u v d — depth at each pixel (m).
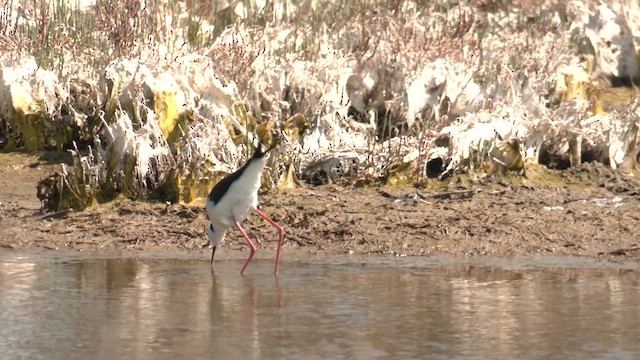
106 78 14.81
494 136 14.41
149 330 8.42
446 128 14.55
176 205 12.73
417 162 13.94
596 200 13.16
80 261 11.13
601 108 16.62
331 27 18.20
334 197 13.27
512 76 15.74
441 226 12.13
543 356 7.73
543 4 20.11
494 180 13.91
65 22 17.17
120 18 16.36
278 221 12.36
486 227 12.10
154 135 13.47
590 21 19.30
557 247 11.66
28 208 12.97
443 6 19.59
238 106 14.62
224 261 11.21
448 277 10.45
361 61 15.94
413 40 16.39
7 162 14.64
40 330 8.41
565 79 16.69
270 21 18.39
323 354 7.76
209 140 13.34
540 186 13.79
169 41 16.59
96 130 14.65
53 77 15.42
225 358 7.65
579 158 14.55
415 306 9.23
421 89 15.38
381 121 15.70
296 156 14.20
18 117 15.07
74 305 9.24
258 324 8.61
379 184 13.88
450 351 7.85
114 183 13.06
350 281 10.24
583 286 10.05
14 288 9.88
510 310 9.11
